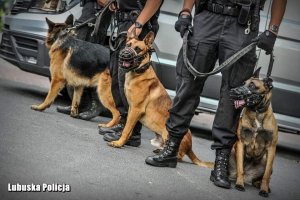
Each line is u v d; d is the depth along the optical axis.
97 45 7.30
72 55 7.02
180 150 5.69
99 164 4.90
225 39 4.91
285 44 7.65
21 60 7.93
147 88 5.80
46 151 4.94
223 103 5.01
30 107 7.03
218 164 5.09
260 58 7.64
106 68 7.05
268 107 4.96
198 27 4.99
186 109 5.13
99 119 7.68
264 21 7.62
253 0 4.92
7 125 5.67
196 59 4.97
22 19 7.93
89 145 5.57
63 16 7.83
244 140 5.10
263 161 5.24
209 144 7.63
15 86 8.81
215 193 4.77
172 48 7.68
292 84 7.71
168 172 5.16
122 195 4.18
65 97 8.77
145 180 4.71
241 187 5.06
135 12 6.01
